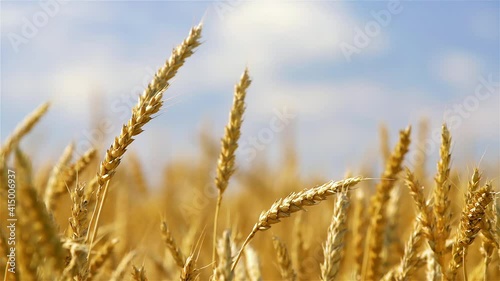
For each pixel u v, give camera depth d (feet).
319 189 1.70
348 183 1.71
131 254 2.09
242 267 1.96
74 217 1.71
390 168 2.22
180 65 1.81
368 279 2.24
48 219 1.44
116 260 2.29
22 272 1.44
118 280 2.05
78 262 1.51
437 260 1.82
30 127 2.03
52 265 1.45
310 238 2.55
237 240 2.09
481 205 1.74
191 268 1.75
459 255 1.78
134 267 1.82
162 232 2.00
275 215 1.70
